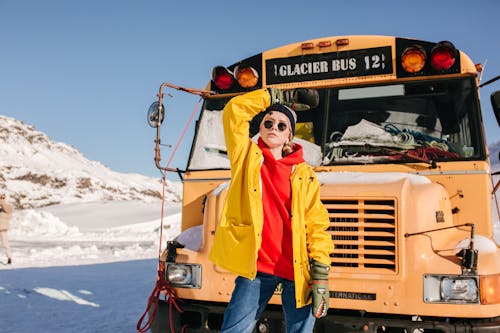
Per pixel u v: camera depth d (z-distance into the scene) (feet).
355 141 15.11
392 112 15.34
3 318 20.98
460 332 11.50
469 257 11.63
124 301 25.08
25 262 43.93
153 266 41.75
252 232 9.62
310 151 15.29
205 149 16.42
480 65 15.56
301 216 9.81
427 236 12.17
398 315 12.21
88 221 159.12
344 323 11.96
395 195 12.25
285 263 9.79
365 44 15.98
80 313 22.16
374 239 12.30
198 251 13.50
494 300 11.64
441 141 14.66
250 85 16.46
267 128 10.21
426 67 15.19
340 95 15.93
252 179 9.82
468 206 13.71
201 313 12.97
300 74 16.43
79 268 39.45
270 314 12.57
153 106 15.48
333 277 12.29
